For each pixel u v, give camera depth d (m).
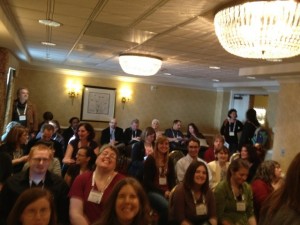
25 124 7.14
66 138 8.04
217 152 4.62
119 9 3.27
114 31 4.28
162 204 3.40
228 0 2.75
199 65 6.70
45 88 8.94
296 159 1.61
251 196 3.25
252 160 4.35
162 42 4.71
